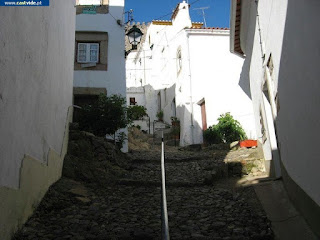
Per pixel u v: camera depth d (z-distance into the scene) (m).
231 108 11.61
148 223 3.99
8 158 3.16
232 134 10.76
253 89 7.58
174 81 15.87
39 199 4.24
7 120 3.13
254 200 4.77
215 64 13.20
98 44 10.52
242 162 7.00
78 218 4.09
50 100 4.93
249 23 6.87
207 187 5.84
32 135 3.99
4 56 3.05
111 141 8.32
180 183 5.90
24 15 3.65
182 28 14.62
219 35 13.74
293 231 3.51
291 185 4.27
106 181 5.84
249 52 7.54
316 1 2.48
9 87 3.18
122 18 10.77
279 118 4.70
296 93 3.43
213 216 4.28
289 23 3.44
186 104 13.20
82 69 10.20
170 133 14.78
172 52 16.22
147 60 23.19
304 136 3.33
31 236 3.38
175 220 4.15
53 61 5.14
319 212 3.08
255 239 3.49
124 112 8.41
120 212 4.40
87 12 10.68
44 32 4.55
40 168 4.29
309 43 2.76
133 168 7.16
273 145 5.86
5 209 3.07
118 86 10.16
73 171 5.79
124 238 3.49
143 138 14.73
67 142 6.38
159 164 7.77
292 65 3.47
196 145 11.21
